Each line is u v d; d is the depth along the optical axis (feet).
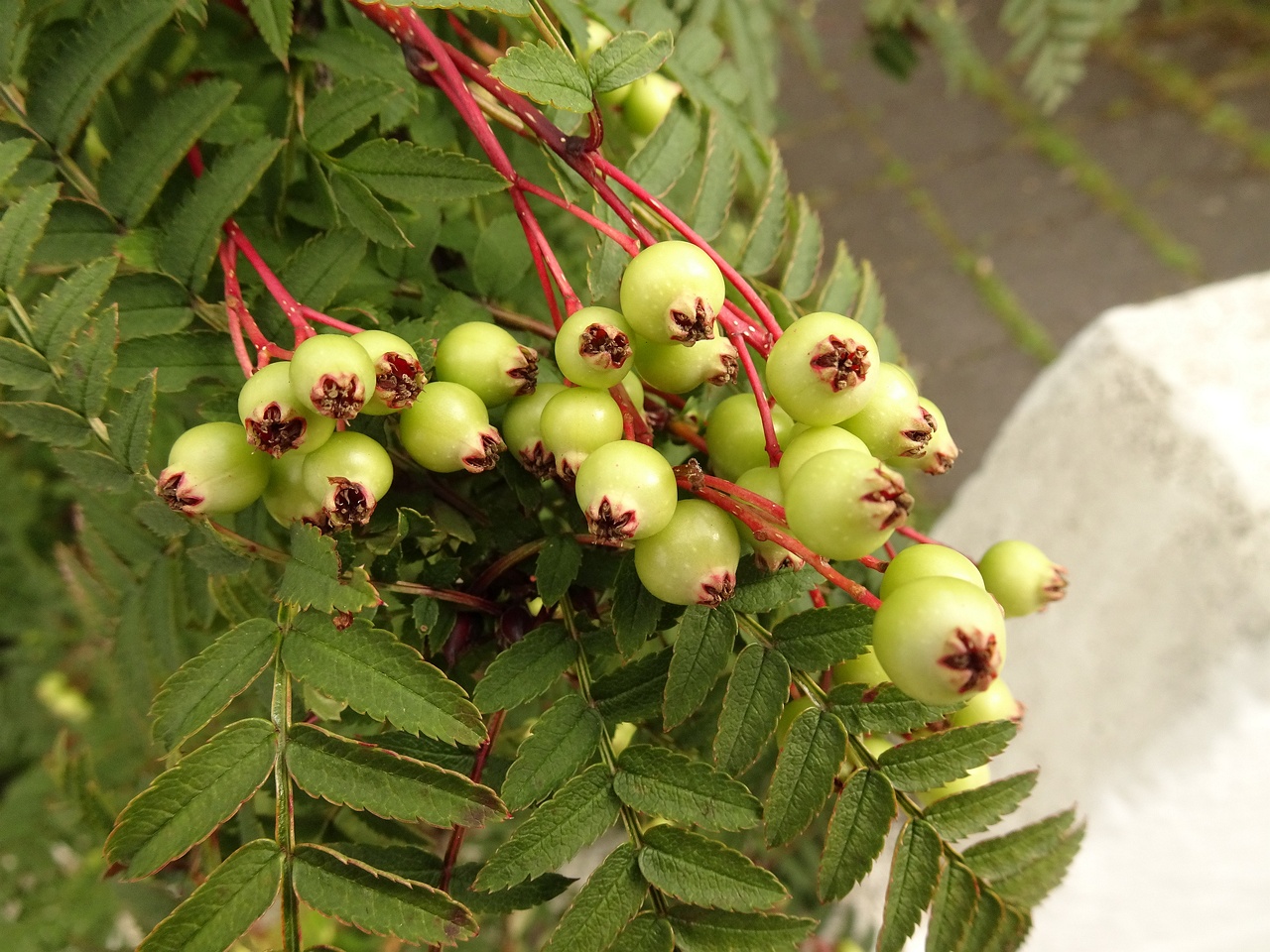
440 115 0.45
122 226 0.39
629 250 0.38
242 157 0.39
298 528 0.34
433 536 0.39
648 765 0.35
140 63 0.43
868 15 0.84
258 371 0.34
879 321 0.49
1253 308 0.81
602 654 0.37
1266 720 0.65
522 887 0.37
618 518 0.32
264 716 0.37
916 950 0.62
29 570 0.81
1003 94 2.15
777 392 0.34
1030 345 1.78
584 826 0.35
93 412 0.36
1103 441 0.80
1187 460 0.73
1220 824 0.70
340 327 0.37
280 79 0.44
